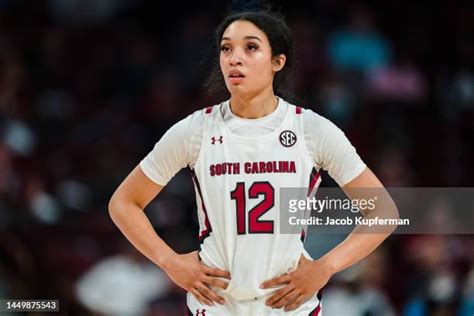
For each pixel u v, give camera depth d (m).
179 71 41.41
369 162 37.28
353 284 28.52
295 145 13.95
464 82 42.28
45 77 40.75
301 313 13.91
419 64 42.84
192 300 14.30
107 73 41.44
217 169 13.94
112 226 31.91
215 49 15.01
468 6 44.56
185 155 14.25
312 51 41.84
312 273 13.71
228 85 13.91
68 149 36.19
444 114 41.12
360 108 40.12
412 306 27.97
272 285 13.71
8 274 15.80
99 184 34.25
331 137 14.03
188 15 44.12
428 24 44.06
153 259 14.21
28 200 30.73
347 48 42.09
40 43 42.34
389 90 41.31
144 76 41.19
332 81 40.44
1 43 41.41
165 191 33.22
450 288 27.69
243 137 13.91
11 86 38.47
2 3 43.19
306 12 43.72
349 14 43.56
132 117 39.12
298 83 39.44
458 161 39.00
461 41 43.53
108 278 29.30
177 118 38.84
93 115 39.00
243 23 13.91
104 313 28.69
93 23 43.72
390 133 39.00
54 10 43.78
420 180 37.28
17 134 35.91
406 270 29.73
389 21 44.12
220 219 13.86
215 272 13.79
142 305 29.14
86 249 30.88
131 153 36.72
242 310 13.86
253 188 13.78
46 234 30.36
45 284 16.05
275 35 14.04
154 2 44.22
